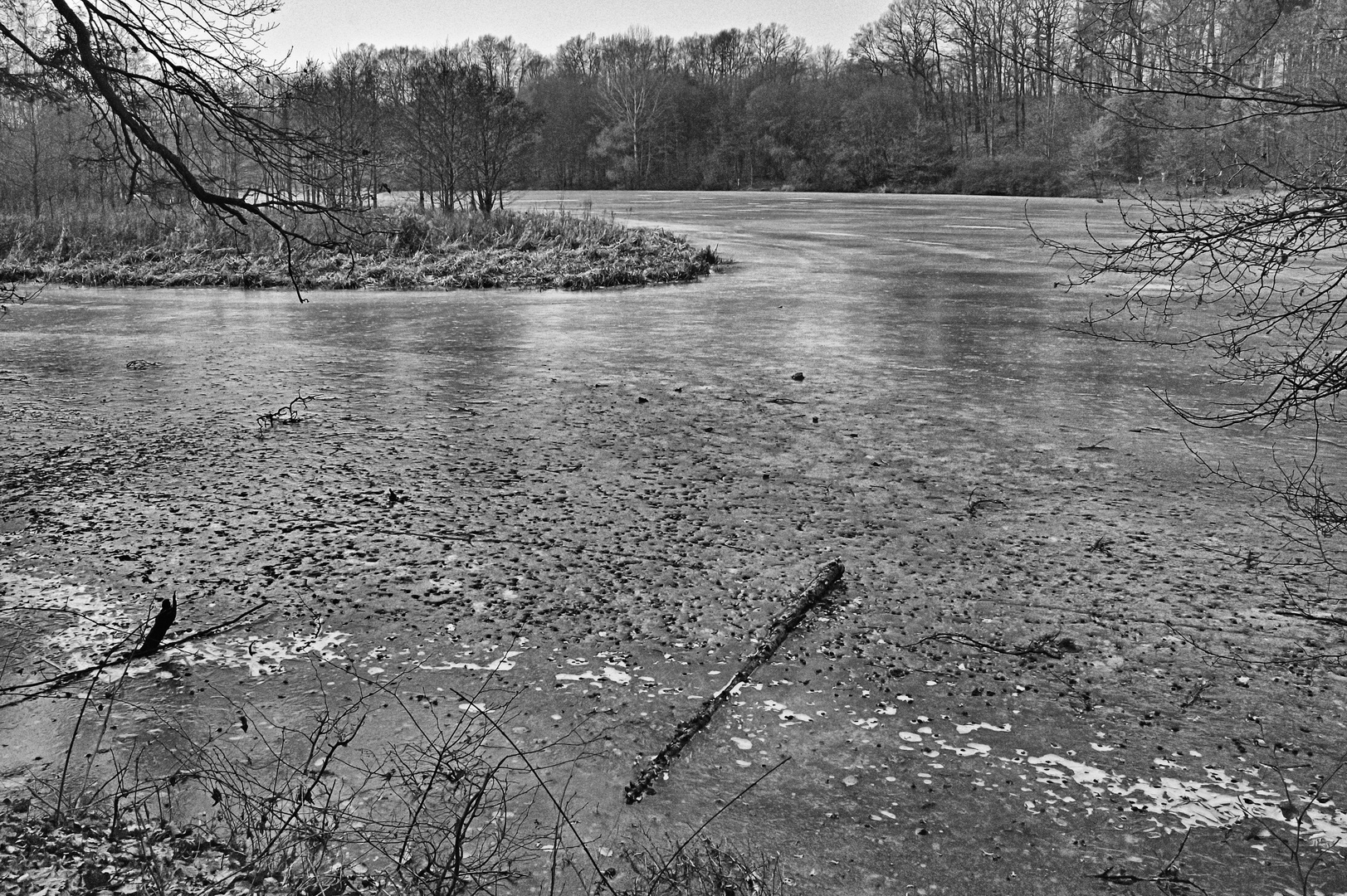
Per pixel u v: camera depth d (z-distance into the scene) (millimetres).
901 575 5914
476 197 34812
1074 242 27500
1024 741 4234
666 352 13430
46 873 3018
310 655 4945
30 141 26750
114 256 25141
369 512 6949
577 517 6871
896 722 4375
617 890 3283
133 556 6164
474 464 8117
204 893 2990
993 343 13922
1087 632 5191
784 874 3412
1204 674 4781
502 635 5148
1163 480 7641
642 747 4180
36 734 4254
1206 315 15266
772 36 109125
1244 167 4164
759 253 28734
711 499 7270
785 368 12188
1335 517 5930
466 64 31312
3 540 6414
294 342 14422
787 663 4879
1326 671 4793
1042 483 7613
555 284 21688
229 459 8242
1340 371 4203
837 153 76750
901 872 3445
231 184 7242
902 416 9703
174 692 4602
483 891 3262
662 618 5336
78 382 11453
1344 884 3381
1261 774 4004
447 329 15711
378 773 3941
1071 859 3510
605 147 87125
